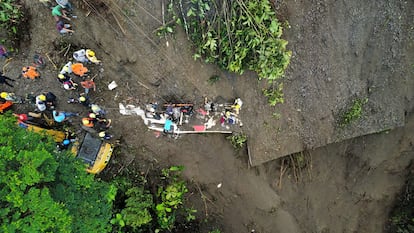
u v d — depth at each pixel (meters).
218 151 11.28
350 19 10.13
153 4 9.73
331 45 10.28
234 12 9.25
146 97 10.67
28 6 9.98
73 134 10.53
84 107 10.62
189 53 10.18
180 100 10.69
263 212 12.10
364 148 11.88
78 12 9.85
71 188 8.35
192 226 11.74
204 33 9.66
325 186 12.23
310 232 12.51
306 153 11.56
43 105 10.34
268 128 10.88
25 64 10.35
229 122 10.82
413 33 10.67
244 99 10.64
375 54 10.57
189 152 11.23
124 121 10.74
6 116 8.73
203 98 10.66
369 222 12.80
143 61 10.31
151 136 10.95
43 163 7.60
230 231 12.04
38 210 7.02
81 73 10.24
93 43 10.23
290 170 11.77
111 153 10.77
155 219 11.14
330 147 11.68
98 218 8.77
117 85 10.58
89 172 10.29
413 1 10.34
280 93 10.47
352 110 10.83
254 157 11.12
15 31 10.04
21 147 7.75
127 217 10.15
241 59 9.74
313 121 10.89
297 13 9.91
